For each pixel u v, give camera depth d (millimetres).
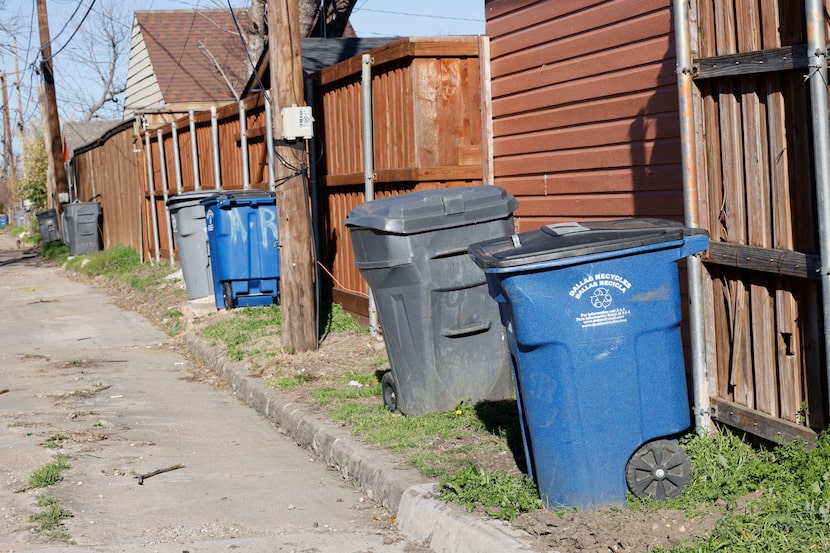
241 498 6633
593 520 4980
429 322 7488
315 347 10766
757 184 5512
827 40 4969
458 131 10016
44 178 51375
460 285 7484
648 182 7391
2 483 6957
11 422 8906
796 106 5176
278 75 10586
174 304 16328
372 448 7000
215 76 30609
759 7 5398
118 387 10648
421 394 7613
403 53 9922
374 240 7426
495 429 7051
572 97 8305
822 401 5203
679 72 5895
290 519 6176
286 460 7602
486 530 5117
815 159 4934
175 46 32062
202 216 15047
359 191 11625
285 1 10539
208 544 5676
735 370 5836
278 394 9094
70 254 30094
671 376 5238
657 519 4961
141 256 23625
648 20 7266
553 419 5160
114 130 26625
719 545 4488
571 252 5023
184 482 7031
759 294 5598
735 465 5473
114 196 28109
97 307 18141
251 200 13617
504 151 9531
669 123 7102
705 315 6023
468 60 9977
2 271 28203
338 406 8383
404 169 10180
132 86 34625
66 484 6914
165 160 21828
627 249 5066
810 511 4691
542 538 4918
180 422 8945
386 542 5648
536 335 5082
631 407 5164
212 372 11312
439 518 5527
